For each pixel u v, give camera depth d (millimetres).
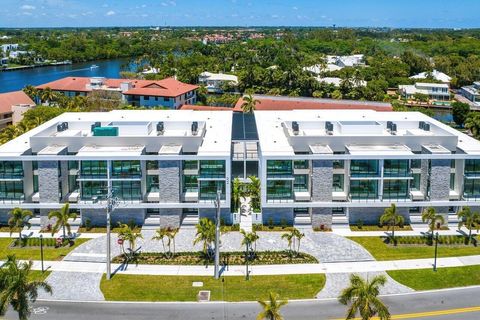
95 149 74438
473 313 52312
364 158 71500
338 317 51719
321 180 72125
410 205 73312
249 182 83938
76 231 72500
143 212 73812
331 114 96500
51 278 59688
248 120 103438
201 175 73500
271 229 72938
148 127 81688
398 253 66000
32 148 75562
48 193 72625
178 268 62250
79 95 166250
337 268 62031
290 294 56219
